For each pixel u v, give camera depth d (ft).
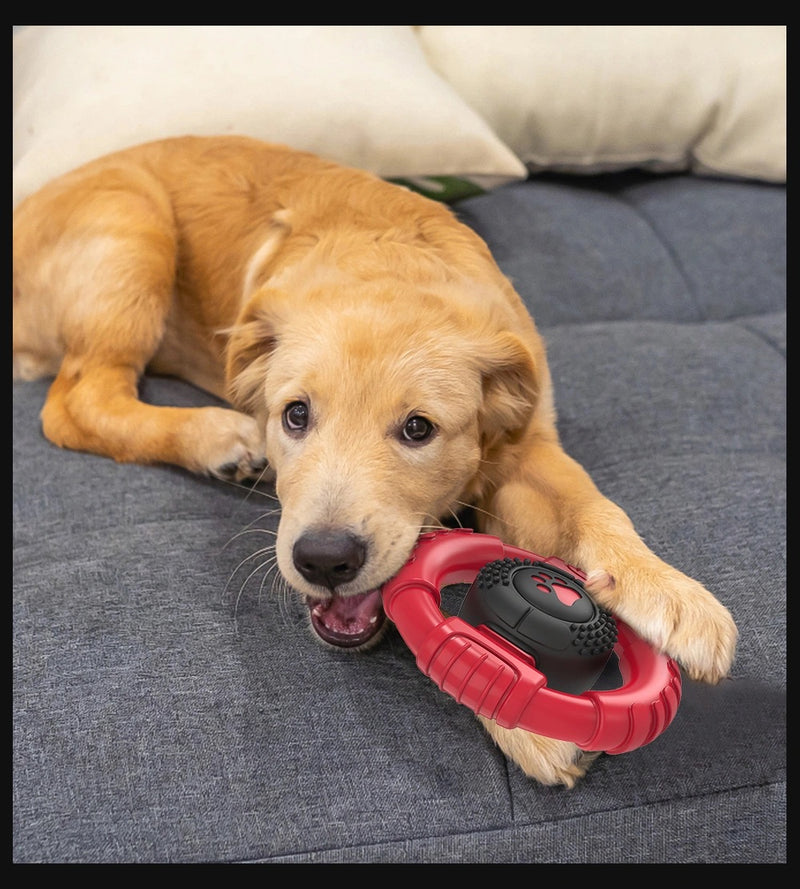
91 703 1.78
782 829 1.73
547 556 2.04
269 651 1.86
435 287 2.13
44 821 1.67
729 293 3.20
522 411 2.10
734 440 2.39
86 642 1.87
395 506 1.90
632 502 2.17
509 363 2.06
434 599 1.78
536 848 1.68
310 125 2.85
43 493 2.20
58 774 1.71
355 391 1.94
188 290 2.61
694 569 1.99
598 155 3.73
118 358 2.48
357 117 2.87
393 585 1.82
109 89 2.84
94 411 2.37
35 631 1.89
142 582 1.97
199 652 1.85
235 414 2.27
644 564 1.88
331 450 1.91
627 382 2.56
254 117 2.83
